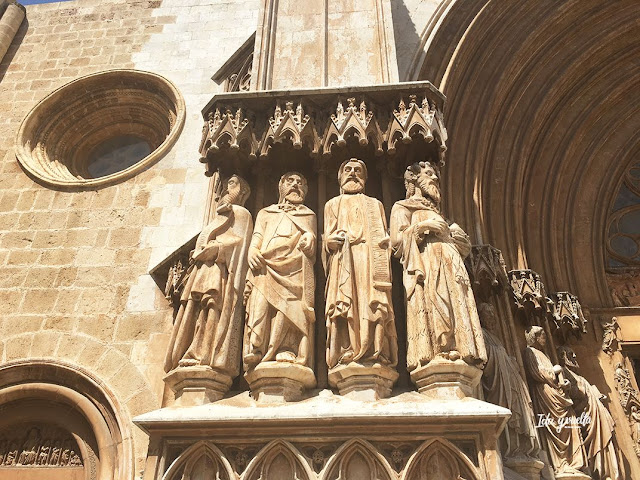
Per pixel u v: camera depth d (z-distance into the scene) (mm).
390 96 5617
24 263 8609
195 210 8867
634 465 7008
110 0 12234
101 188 9336
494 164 7996
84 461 7133
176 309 7750
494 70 8102
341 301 4484
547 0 8516
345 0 6797
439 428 4078
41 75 11234
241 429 4160
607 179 9266
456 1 7773
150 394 7246
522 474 5512
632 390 7535
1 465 7262
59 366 7570
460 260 4797
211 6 11758
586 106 9203
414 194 5223
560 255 8469
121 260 8469
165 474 4055
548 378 6500
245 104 5672
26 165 9750
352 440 4070
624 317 8141
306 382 4461
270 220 5078
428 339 4402
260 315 4516
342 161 5578
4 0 12141
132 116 10969
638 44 9234
